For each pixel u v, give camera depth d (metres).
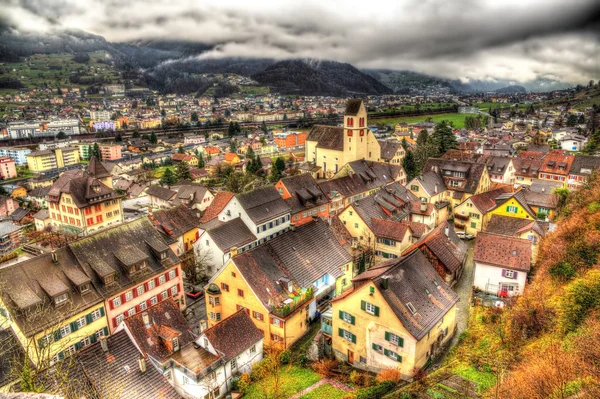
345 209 77.19
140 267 60.34
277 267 57.47
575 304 39.19
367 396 39.12
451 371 40.50
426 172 101.69
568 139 185.25
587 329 35.66
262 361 48.47
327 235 66.88
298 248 61.66
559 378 29.92
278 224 82.19
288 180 89.69
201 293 72.06
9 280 49.84
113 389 40.66
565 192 81.94
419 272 48.59
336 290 63.81
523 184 113.25
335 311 47.28
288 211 83.56
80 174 131.75
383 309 42.50
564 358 32.28
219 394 45.72
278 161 154.50
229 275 55.09
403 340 41.56
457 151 123.19
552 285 46.88
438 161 103.25
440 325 45.72
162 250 63.34
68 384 36.81
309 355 49.22
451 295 49.00
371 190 103.94
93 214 115.00
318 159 132.00
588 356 31.45
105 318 55.72
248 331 49.94
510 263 54.19
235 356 47.34
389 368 43.59
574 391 28.73
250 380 46.59
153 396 41.69
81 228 113.38
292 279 57.38
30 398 12.06
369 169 108.50
